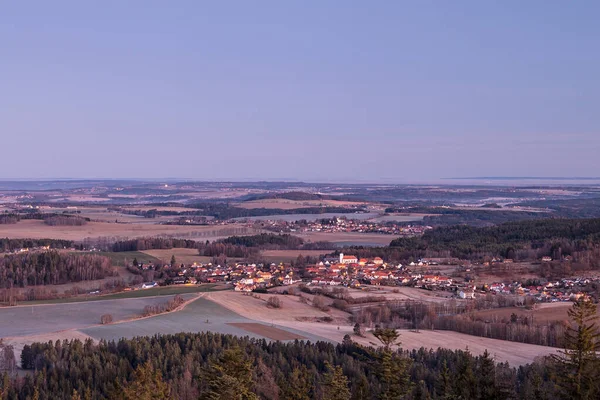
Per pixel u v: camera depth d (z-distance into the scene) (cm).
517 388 9975
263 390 9194
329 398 7619
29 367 12450
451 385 8006
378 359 7375
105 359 11844
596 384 6328
